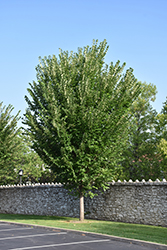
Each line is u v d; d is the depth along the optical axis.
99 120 17.62
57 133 18.03
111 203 20.73
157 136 37.97
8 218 23.11
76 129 17.77
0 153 26.92
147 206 18.66
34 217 23.47
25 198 26.80
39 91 20.19
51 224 17.77
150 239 12.33
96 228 15.84
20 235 13.98
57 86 18.94
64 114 18.53
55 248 10.77
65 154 17.41
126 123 18.69
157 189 18.39
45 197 25.11
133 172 37.78
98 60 20.08
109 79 18.86
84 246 11.23
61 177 19.56
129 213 19.53
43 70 20.27
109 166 19.05
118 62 19.25
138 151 37.69
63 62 19.48
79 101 18.38
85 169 18.86
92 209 21.84
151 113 39.62
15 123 27.69
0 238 13.07
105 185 21.22
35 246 11.14
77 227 16.12
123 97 18.23
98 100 18.89
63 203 23.66
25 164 38.75
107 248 10.91
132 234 13.68
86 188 19.02
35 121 20.05
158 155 37.53
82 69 19.05
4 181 37.88
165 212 17.69
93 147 17.67
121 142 18.52
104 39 20.58
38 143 19.55
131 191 19.75
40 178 41.19
